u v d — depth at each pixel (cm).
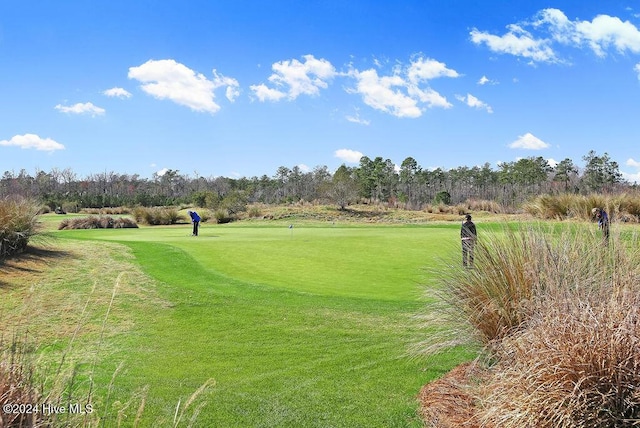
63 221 3272
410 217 4459
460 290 577
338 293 1032
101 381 556
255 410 490
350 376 576
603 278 488
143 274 1201
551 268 521
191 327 798
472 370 527
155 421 461
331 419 468
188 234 2466
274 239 2048
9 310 840
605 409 345
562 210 1762
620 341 354
